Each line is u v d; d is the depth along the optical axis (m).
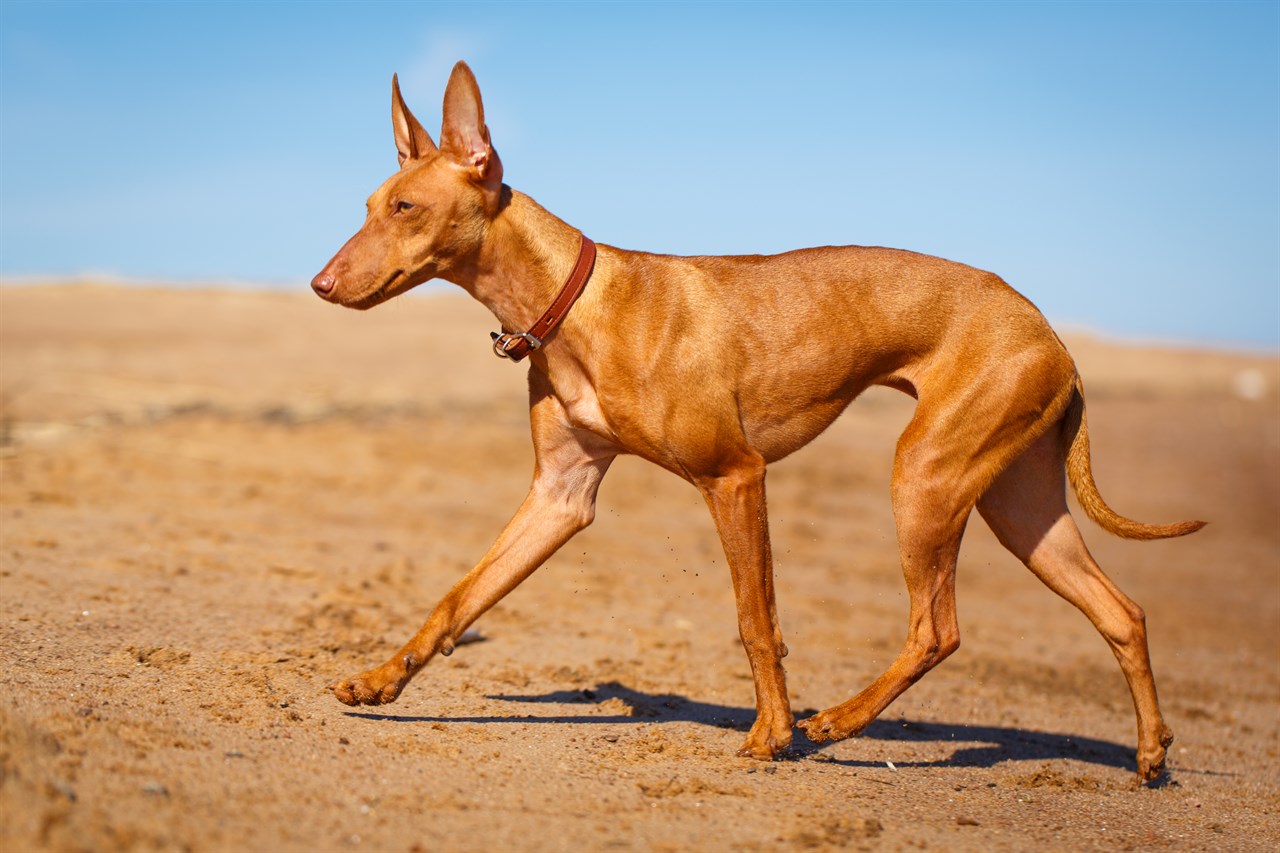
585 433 7.85
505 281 7.55
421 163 7.44
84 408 23.61
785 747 7.60
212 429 22.09
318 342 35.50
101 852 4.74
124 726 6.33
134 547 12.62
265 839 5.13
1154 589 18.83
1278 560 21.73
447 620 7.64
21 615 9.10
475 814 5.82
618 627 12.27
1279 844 7.14
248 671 8.31
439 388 29.22
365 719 7.55
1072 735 10.09
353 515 16.73
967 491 7.68
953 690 11.48
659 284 7.52
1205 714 11.69
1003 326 7.71
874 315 7.72
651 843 5.69
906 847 6.05
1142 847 6.69
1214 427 41.16
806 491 22.98
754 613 7.55
